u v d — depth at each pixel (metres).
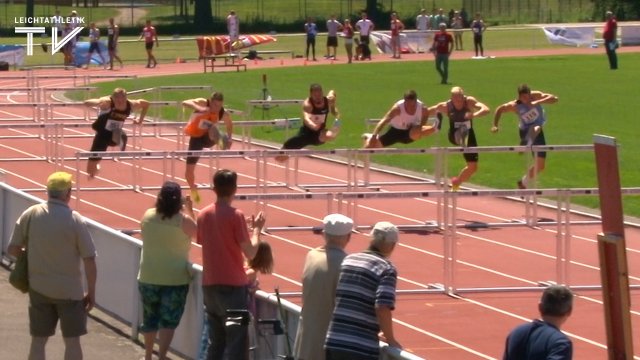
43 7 102.94
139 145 30.75
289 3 105.12
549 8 104.00
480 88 49.94
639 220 22.81
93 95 46.34
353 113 40.97
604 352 13.78
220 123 24.64
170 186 12.62
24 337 13.98
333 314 9.80
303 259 18.77
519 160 30.61
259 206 23.17
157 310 12.70
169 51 77.25
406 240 20.52
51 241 11.56
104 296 15.30
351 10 102.50
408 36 75.44
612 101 45.03
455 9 102.94
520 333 8.65
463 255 19.42
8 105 32.22
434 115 26.28
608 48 59.94
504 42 82.06
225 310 11.62
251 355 11.63
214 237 11.70
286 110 41.88
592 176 27.64
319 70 60.56
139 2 107.31
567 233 16.86
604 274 8.46
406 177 27.94
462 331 14.62
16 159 30.27
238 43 65.19
